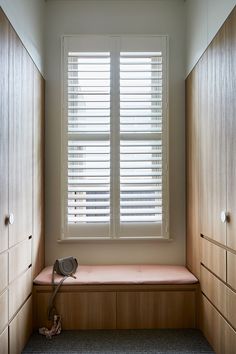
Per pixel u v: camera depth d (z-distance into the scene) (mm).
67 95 3158
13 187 2158
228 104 2033
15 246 2201
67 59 3166
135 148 3176
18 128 2281
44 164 3146
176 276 2789
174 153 3230
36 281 2680
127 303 2680
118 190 3160
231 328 2002
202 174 2633
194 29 2920
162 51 3191
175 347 2410
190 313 2703
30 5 2664
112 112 3160
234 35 1938
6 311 2010
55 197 3189
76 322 2662
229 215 2020
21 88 2361
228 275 2047
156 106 3176
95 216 3170
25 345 2426
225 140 2088
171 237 3213
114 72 3166
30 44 2656
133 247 3193
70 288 2658
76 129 3162
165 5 3227
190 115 3031
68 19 3213
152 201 3172
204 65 2584
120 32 3211
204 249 2572
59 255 3174
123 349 2383
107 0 3205
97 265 3143
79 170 3172
